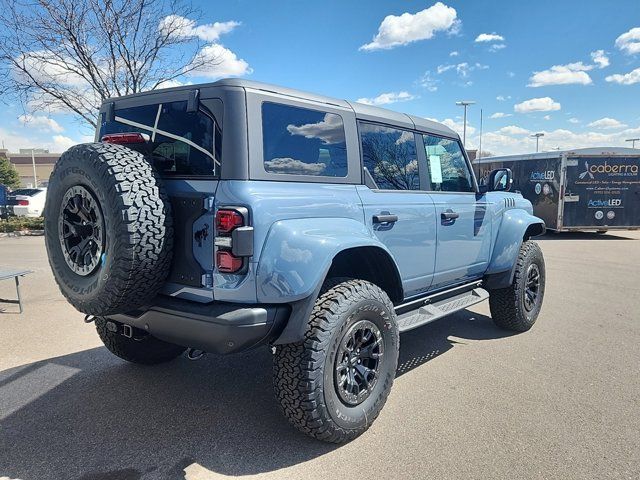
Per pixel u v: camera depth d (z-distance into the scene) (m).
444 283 4.39
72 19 9.76
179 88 2.92
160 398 3.56
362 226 3.19
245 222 2.53
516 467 2.70
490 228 4.79
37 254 10.75
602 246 12.82
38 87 10.34
